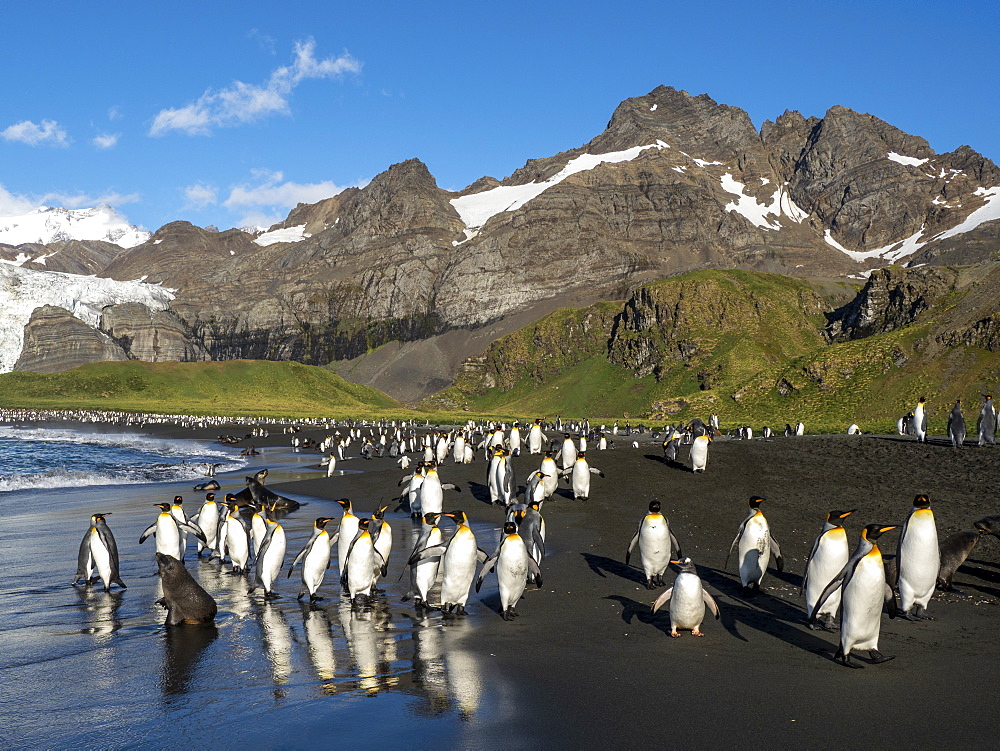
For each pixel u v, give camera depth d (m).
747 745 6.64
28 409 143.38
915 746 6.61
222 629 10.43
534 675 8.48
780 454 29.91
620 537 17.48
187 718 7.26
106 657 9.17
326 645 9.66
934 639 9.84
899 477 23.86
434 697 7.81
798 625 10.54
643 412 141.12
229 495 15.13
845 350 104.62
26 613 11.34
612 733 6.91
